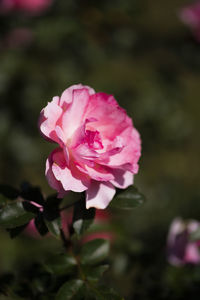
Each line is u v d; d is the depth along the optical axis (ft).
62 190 3.75
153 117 13.89
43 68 12.71
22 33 12.27
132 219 11.89
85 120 3.75
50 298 4.43
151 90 13.88
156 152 15.44
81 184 3.76
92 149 3.78
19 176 14.19
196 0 13.08
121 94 13.56
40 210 4.10
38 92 12.61
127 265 5.93
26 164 14.35
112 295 4.00
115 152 3.75
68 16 12.55
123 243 5.96
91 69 13.37
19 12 12.40
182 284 5.72
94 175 3.72
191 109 17.17
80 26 12.45
